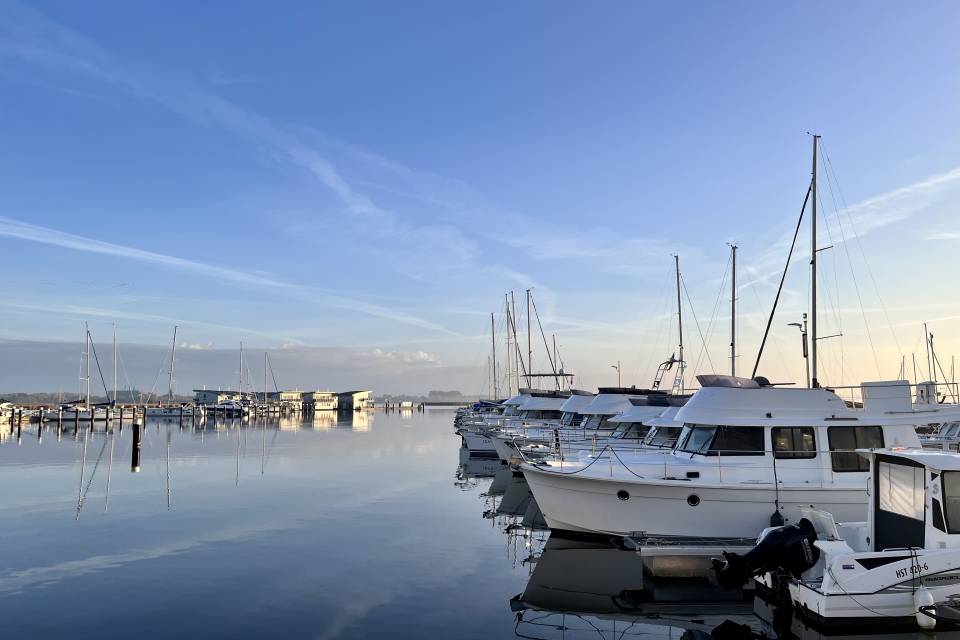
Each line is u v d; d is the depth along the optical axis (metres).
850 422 14.20
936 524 9.96
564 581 12.34
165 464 31.41
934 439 25.58
